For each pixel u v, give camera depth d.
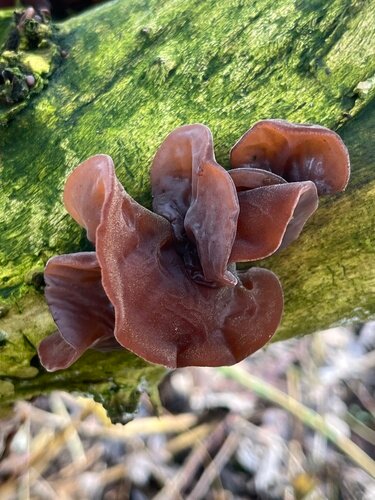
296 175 0.11
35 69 0.13
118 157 0.12
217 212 0.10
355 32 0.13
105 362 0.13
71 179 0.10
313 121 0.12
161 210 0.11
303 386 0.21
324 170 0.11
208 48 0.13
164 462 0.20
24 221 0.12
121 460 0.20
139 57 0.13
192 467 0.20
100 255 0.09
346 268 0.12
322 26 0.13
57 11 0.21
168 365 0.10
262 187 0.10
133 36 0.13
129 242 0.10
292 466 0.20
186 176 0.11
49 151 0.12
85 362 0.13
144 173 0.12
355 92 0.12
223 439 0.20
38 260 0.11
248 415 0.21
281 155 0.11
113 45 0.13
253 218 0.10
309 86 0.12
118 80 0.13
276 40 0.13
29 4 0.20
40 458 0.20
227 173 0.10
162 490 0.19
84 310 0.10
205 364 0.11
